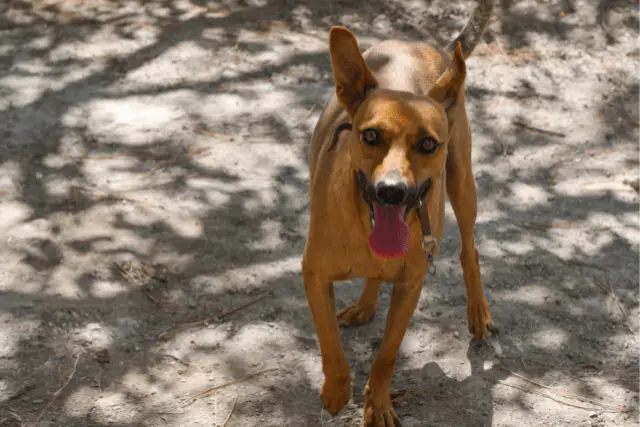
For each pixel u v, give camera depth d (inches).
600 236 99.3
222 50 120.4
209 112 111.3
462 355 88.0
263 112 111.7
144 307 89.7
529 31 126.2
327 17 128.6
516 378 86.2
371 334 89.3
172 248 95.3
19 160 103.3
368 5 131.1
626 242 98.7
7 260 92.6
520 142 109.9
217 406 82.7
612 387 85.7
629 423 83.0
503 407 83.9
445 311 91.6
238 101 113.0
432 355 87.8
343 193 75.1
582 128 112.0
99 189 100.8
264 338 88.1
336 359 80.4
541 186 104.8
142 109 111.0
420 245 76.7
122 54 118.9
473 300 89.3
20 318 87.4
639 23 128.4
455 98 76.3
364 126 72.5
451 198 85.8
